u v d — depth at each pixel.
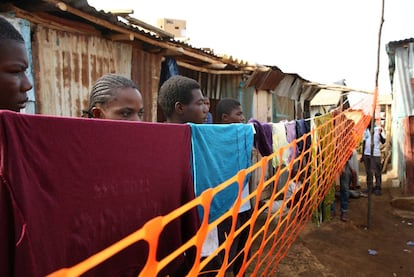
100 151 1.04
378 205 8.11
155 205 1.32
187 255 1.71
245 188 2.81
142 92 4.53
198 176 1.81
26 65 1.34
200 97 2.42
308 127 4.50
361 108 9.81
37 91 3.08
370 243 5.62
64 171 0.92
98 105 1.68
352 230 6.23
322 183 4.76
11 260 0.78
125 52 4.11
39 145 0.84
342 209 6.77
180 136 1.54
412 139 8.32
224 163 2.10
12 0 2.85
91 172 1.01
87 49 3.59
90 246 1.02
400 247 5.48
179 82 2.38
